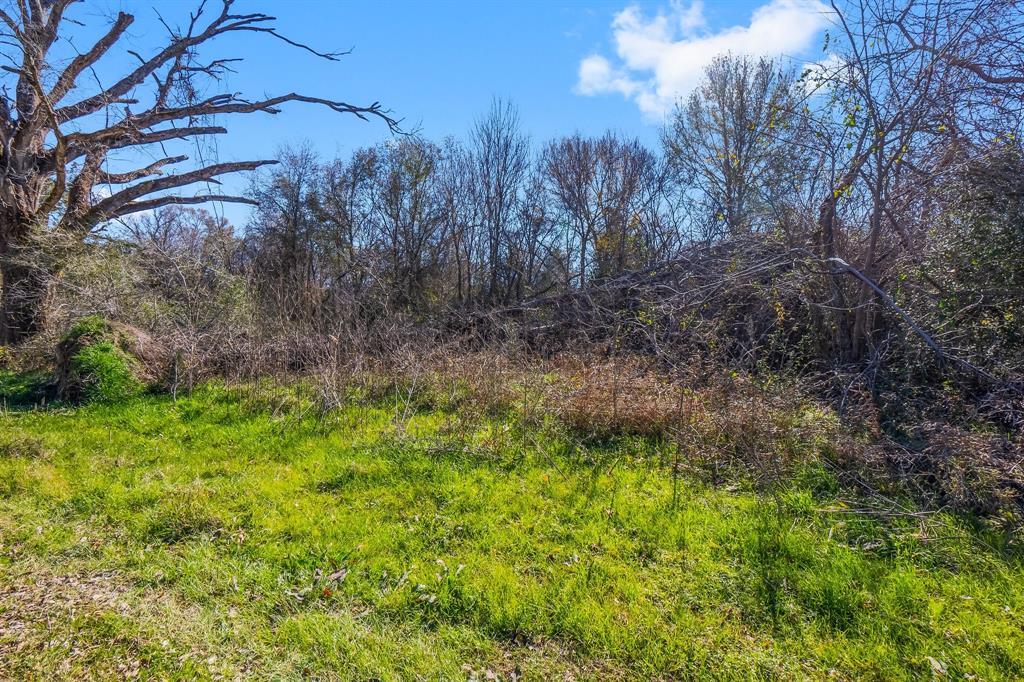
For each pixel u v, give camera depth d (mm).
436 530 4398
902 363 6520
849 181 7148
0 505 4945
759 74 16469
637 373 7742
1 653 3109
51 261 12969
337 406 7676
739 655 3064
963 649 3021
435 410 7680
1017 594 3414
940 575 3656
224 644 3221
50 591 3713
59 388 8812
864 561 3826
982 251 6004
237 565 3994
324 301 12953
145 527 4520
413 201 18453
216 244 14023
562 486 5105
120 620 3408
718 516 4496
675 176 17922
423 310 15398
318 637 3254
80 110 14672
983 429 5156
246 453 6230
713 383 7055
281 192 18688
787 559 3879
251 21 15445
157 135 15430
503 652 3143
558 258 19203
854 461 5195
